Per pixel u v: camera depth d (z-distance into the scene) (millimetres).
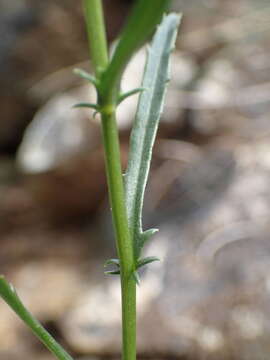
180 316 296
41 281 403
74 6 556
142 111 105
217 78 468
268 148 389
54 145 460
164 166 414
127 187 100
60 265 416
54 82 535
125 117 435
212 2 544
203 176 389
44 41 544
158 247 343
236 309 288
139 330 296
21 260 429
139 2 70
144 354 290
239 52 492
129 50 77
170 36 109
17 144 556
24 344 347
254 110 438
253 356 271
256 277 297
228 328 283
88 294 354
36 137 476
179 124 445
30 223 469
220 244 326
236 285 298
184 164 410
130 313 96
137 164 102
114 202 91
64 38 548
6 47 538
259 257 308
